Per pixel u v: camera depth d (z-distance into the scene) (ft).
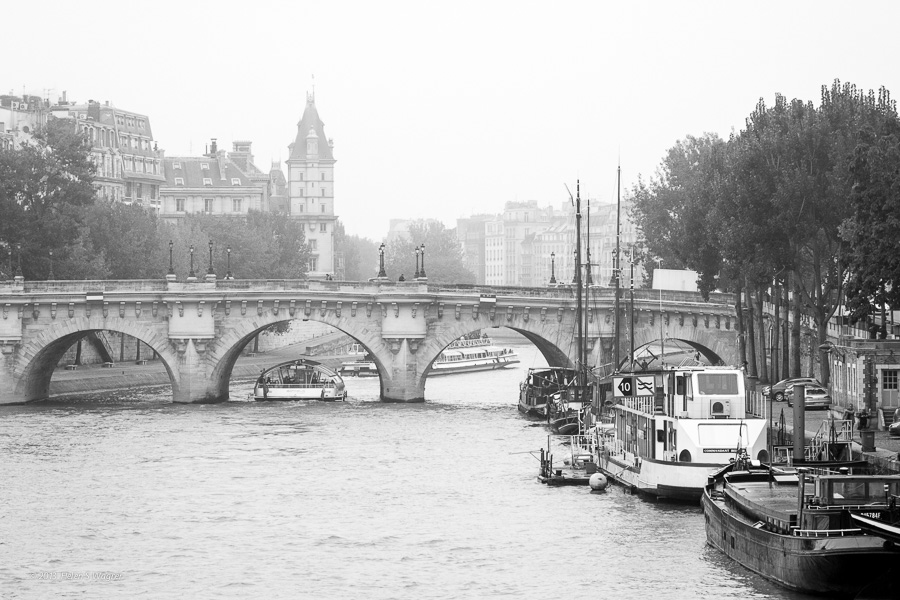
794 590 230.07
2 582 251.60
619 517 296.10
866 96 433.89
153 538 283.79
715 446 302.04
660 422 314.96
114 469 358.84
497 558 264.93
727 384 308.81
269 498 321.73
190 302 510.17
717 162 495.00
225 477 347.97
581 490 329.72
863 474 259.39
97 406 505.25
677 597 234.58
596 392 404.16
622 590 240.53
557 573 252.83
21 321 509.76
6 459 373.40
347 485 337.11
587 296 487.20
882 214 341.62
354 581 251.19
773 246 417.90
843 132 418.72
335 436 421.59
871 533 221.25
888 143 349.00
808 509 229.86
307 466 364.38
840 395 394.32
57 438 413.59
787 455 306.55
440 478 346.54
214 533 288.30
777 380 465.88
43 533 288.10
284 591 245.45
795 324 425.69
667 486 305.53
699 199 489.26
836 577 222.89
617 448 349.20
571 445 378.12
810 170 418.10
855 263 345.51
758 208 418.51
